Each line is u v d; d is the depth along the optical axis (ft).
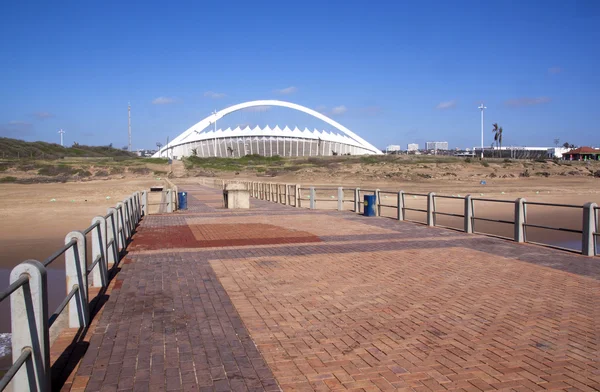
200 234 47.73
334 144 575.79
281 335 18.89
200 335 18.92
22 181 225.97
